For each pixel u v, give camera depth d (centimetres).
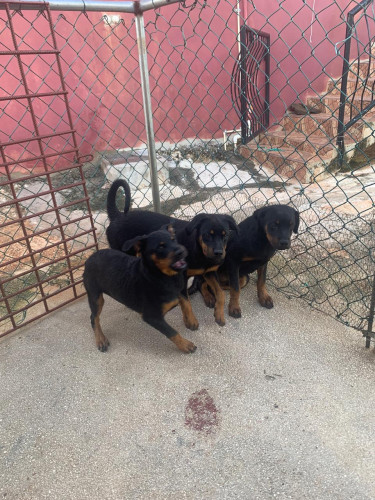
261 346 117
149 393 103
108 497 80
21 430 96
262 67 288
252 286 148
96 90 284
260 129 296
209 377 107
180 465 85
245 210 204
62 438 93
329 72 307
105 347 119
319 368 107
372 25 307
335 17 293
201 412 97
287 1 277
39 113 275
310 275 150
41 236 201
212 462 85
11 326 134
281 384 103
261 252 123
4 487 83
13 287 159
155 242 104
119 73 285
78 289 153
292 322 125
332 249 165
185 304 124
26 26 254
